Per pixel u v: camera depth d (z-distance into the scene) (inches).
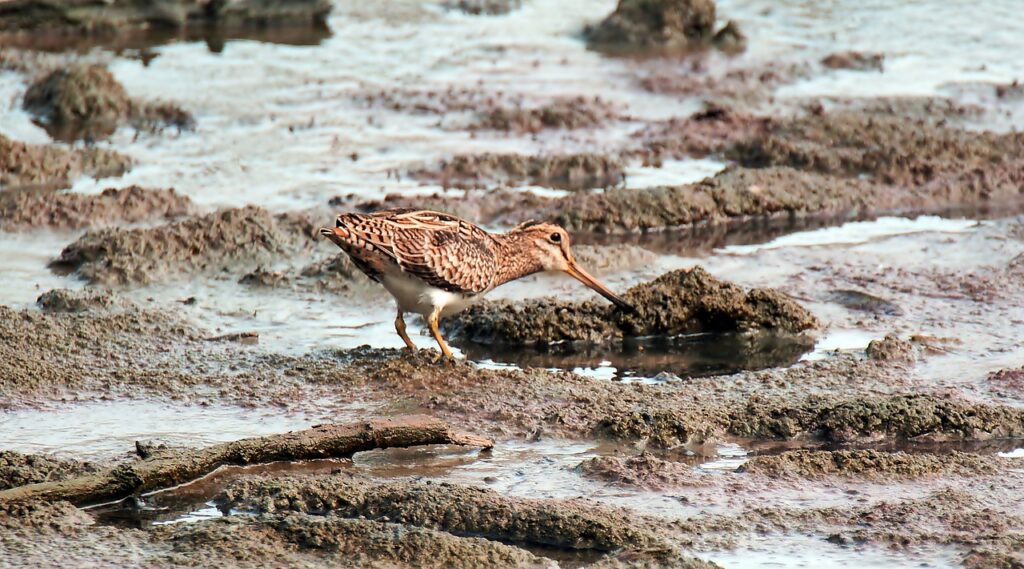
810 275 588.1
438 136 771.4
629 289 531.8
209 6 981.8
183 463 380.2
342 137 765.3
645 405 442.3
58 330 496.1
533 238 524.1
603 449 411.5
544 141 768.9
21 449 400.5
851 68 917.2
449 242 478.9
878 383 466.3
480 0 1053.8
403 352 488.1
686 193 674.2
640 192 671.1
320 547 339.3
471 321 521.0
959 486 382.9
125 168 709.9
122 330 504.1
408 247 468.1
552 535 348.2
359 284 565.6
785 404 437.7
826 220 677.3
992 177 721.6
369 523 346.9
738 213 673.6
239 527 346.6
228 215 608.1
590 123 798.5
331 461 399.2
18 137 750.5
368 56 922.1
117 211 640.4
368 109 813.9
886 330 525.0
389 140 763.4
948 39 982.4
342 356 486.3
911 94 856.3
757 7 1055.6
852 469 391.9
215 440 411.2
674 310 523.8
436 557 333.7
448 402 443.2
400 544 337.4
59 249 601.3
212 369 472.1
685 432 417.4
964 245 625.0
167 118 786.8
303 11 994.1
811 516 360.5
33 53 885.2
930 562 336.5
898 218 681.6
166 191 660.1
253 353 488.4
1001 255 609.3
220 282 568.4
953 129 781.3
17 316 504.7
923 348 501.7
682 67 911.0
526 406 440.8
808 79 895.1
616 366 493.4
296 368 473.1
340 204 659.4
